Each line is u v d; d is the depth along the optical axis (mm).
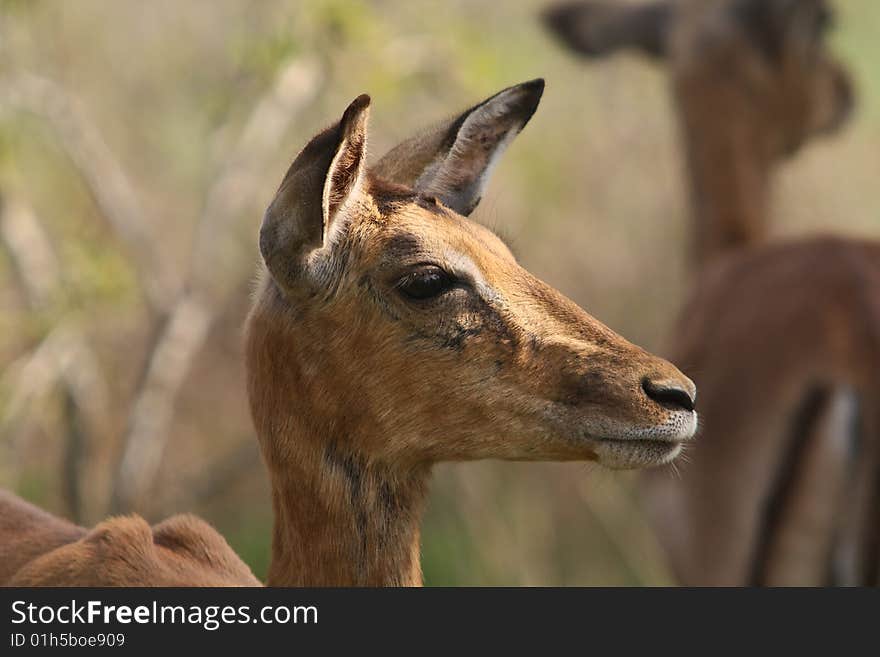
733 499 14102
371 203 8859
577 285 23094
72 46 22031
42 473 21547
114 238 20547
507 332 8727
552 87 24203
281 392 8930
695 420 8750
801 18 17531
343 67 19297
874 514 13273
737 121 17312
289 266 8609
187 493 21078
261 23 19984
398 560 8969
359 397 8805
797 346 13859
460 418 8766
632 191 23828
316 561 8922
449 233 8844
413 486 9016
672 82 17828
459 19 21328
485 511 21453
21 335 19531
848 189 24375
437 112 21375
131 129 23406
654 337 22953
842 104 18406
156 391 19359
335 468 8867
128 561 9234
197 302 19625
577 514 22328
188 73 22938
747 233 17156
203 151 21891
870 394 13312
